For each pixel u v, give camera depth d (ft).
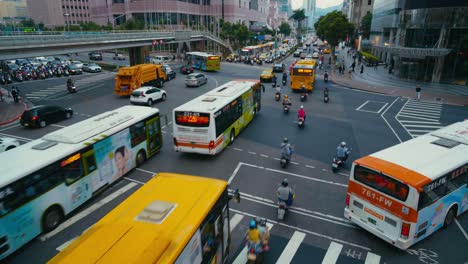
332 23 220.23
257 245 29.14
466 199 37.35
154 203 23.85
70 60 208.85
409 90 126.31
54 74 157.38
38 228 35.24
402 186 30.40
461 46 135.74
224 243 28.96
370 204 33.63
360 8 334.65
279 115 88.22
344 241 34.73
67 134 42.29
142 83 115.96
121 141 48.47
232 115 64.44
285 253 32.73
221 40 290.56
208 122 53.98
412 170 31.78
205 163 55.77
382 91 123.44
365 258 32.01
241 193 45.24
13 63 173.27
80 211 40.96
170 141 67.05
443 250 33.09
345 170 53.16
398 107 98.78
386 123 80.89
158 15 285.43
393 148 37.50
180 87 129.29
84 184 41.24
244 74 168.55
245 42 342.03
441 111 94.02
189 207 23.90
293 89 122.83
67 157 38.22
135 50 175.32
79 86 131.75
